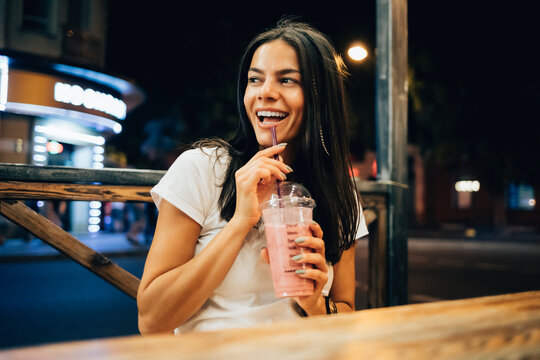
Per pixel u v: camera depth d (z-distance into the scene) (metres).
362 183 2.45
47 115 13.75
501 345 0.58
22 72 12.62
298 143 1.52
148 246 13.88
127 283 1.90
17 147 13.78
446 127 14.36
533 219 22.81
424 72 12.04
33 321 5.31
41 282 7.92
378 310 0.76
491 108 13.52
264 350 0.51
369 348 0.53
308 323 0.66
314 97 1.41
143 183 1.82
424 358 0.51
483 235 19.62
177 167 1.34
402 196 2.60
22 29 13.61
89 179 1.74
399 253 2.58
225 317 1.30
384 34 2.68
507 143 15.06
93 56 14.82
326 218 1.48
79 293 6.98
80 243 1.82
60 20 14.23
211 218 1.33
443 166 25.31
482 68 12.37
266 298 1.34
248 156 1.45
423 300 6.65
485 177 18.31
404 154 2.65
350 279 1.62
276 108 1.39
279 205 1.19
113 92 14.94
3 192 1.64
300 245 1.17
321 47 1.44
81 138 15.42
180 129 13.90
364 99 11.13
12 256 10.57
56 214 15.27
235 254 1.21
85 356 0.47
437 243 17.20
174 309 1.20
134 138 17.44
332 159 1.48
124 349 0.51
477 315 0.73
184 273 1.20
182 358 0.48
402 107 2.66
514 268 10.07
